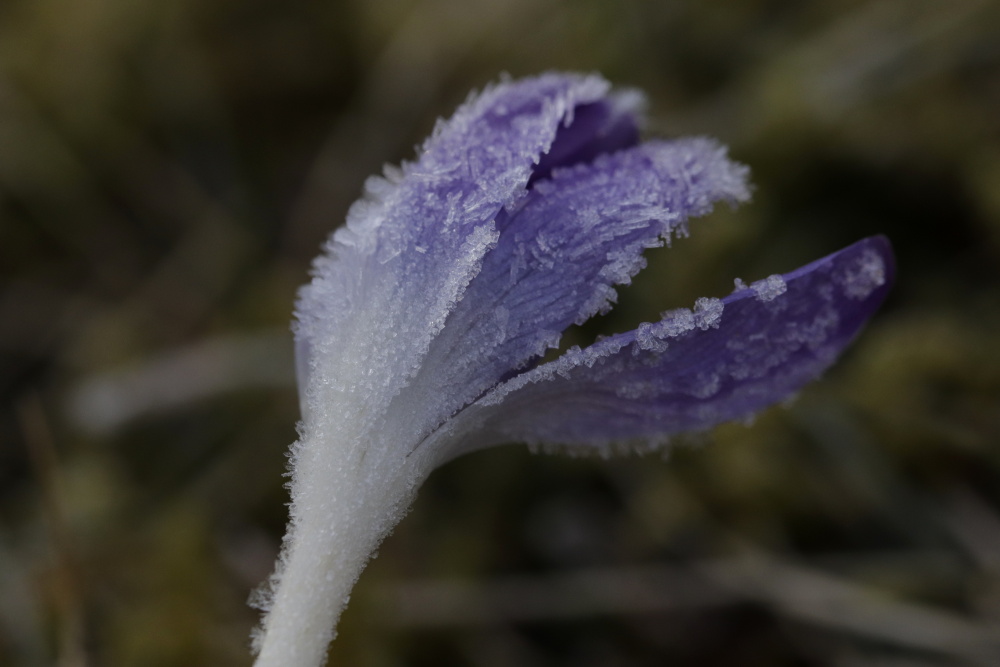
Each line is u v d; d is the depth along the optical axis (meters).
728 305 0.17
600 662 0.23
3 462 0.27
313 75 0.33
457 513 0.25
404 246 0.17
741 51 0.30
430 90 0.32
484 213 0.17
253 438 0.26
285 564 0.17
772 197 0.27
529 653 0.23
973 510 0.23
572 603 0.23
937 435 0.24
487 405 0.17
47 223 0.31
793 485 0.24
